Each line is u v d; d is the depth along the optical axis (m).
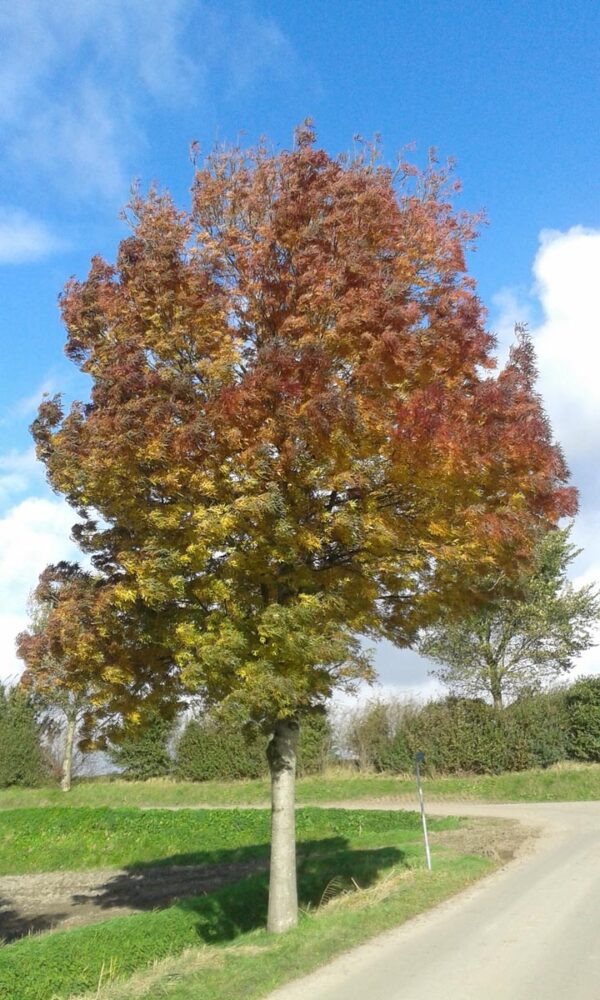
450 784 32.50
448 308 11.11
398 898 11.49
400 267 11.04
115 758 41.28
